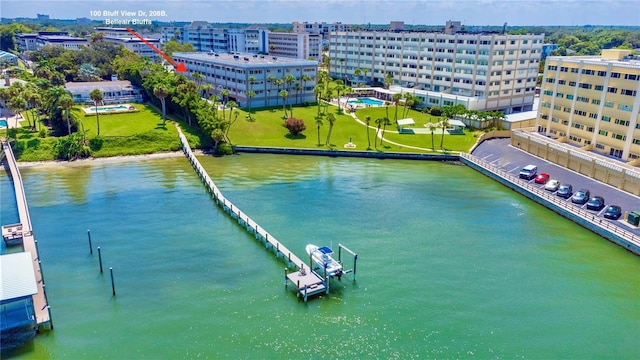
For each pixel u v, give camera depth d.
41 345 41.62
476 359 40.31
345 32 190.75
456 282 52.16
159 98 125.31
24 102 105.31
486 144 111.19
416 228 66.25
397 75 171.75
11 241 59.75
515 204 76.25
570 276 53.94
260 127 118.19
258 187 82.69
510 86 145.00
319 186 83.81
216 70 150.62
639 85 85.50
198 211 72.06
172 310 46.75
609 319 46.06
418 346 41.81
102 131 109.50
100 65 192.00
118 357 40.22
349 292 50.09
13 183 83.62
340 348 41.56
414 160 102.75
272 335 43.22
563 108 104.88
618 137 91.44
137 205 74.00
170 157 102.81
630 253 59.72
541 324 45.06
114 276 52.88
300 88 145.00
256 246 60.91
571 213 69.31
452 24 174.50
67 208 72.31
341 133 117.44
